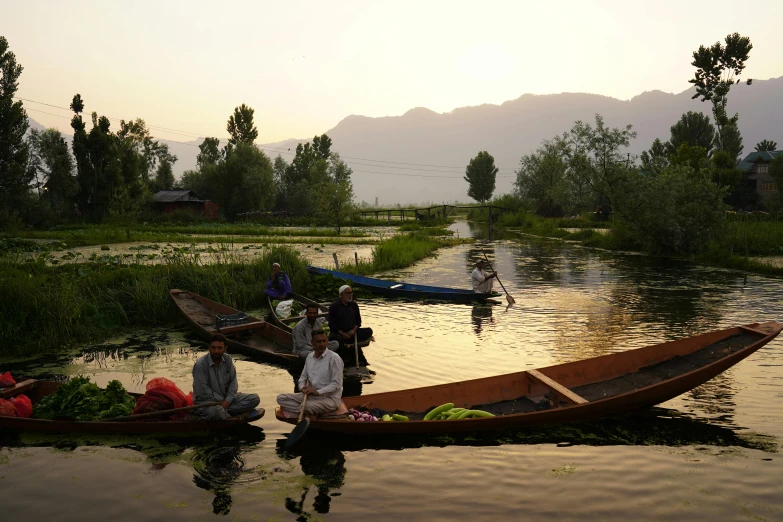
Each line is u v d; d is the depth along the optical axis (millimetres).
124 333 12836
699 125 80188
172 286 15547
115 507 5609
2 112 49062
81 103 59062
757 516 5375
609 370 8719
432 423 6961
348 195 54781
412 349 11500
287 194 80500
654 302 16406
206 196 79562
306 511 5512
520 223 62094
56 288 12875
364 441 7098
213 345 7387
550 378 8398
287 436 7289
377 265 25016
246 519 5371
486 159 117500
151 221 62219
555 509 5516
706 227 29672
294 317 12805
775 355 10789
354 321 10875
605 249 35062
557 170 66750
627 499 5695
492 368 10133
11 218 46906
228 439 7195
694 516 5379
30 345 11180
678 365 8680
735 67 62781
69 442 7090
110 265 19406
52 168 59719
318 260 27609
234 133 84062
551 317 14578
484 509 5520
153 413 7207
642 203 30266
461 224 71938
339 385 7535
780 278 21203
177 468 6422
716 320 13781
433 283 21109
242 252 30203
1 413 7281
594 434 7238
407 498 5738
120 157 62500
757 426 7449
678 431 7312
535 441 7062
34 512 5520
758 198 69000
